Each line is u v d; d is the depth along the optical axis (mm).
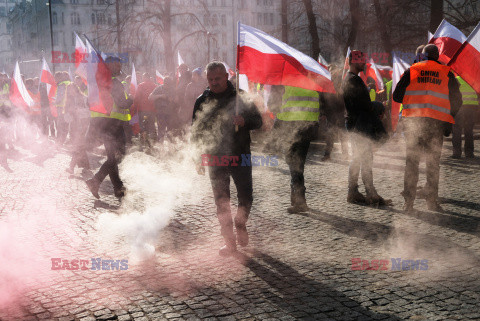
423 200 6430
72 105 12000
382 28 21469
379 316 3246
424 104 5707
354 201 6371
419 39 21469
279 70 5602
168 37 26109
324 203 6359
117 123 6703
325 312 3316
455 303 3416
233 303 3473
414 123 5734
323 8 22469
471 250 4488
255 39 5484
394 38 21781
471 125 9492
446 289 3645
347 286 3729
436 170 5836
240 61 5445
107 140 6684
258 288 3721
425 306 3379
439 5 18141
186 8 28641
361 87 6043
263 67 5578
